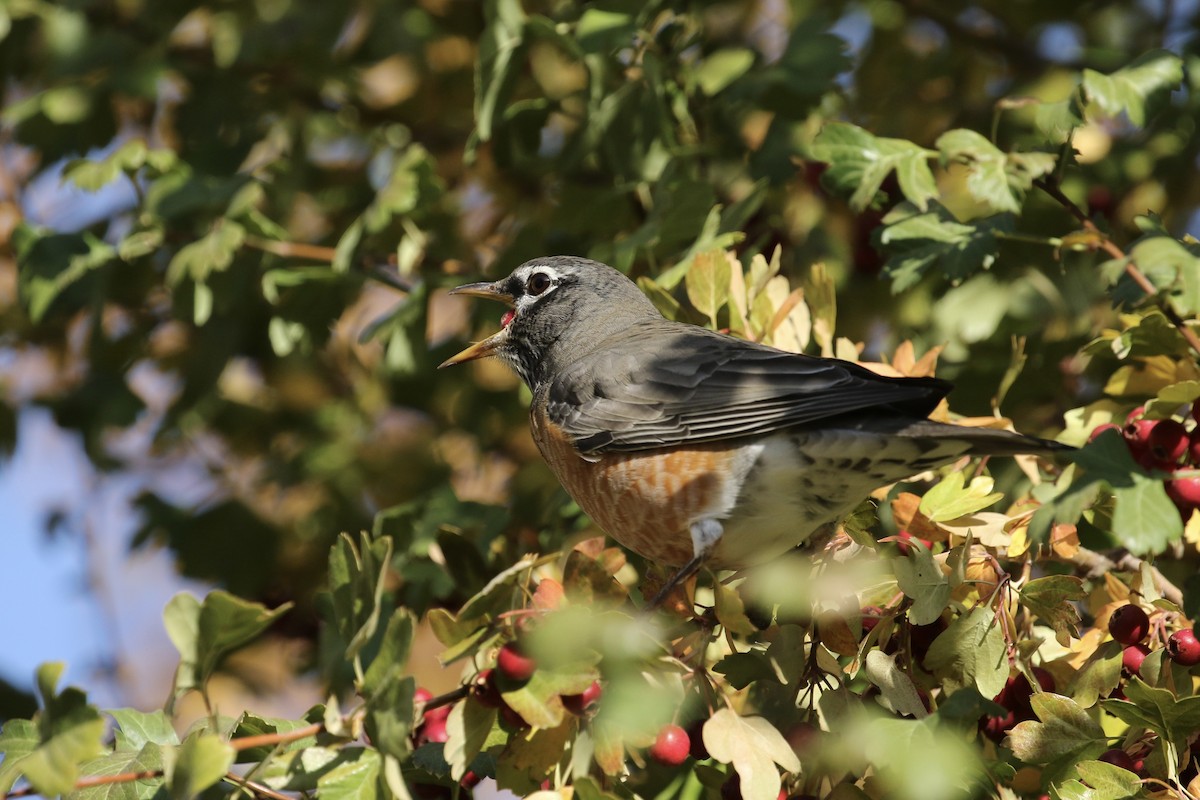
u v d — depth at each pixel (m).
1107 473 6.44
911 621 6.80
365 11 12.70
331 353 12.88
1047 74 12.24
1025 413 10.30
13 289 13.12
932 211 8.73
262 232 10.84
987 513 7.50
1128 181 11.21
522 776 6.67
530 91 12.20
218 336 11.88
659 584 8.65
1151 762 6.70
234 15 12.36
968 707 6.48
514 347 10.61
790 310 8.84
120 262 11.50
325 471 11.99
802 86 10.41
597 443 8.59
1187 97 11.16
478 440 11.91
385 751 5.99
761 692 7.14
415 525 9.86
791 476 8.09
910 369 8.52
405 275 10.88
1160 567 8.73
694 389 8.41
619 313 10.26
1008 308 10.40
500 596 6.55
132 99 11.91
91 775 6.63
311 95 12.53
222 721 7.06
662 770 8.02
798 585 7.18
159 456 13.52
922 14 12.64
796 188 11.06
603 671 6.47
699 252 9.21
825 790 7.18
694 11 11.27
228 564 12.05
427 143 12.58
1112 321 10.23
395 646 6.12
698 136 11.08
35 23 12.43
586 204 10.77
